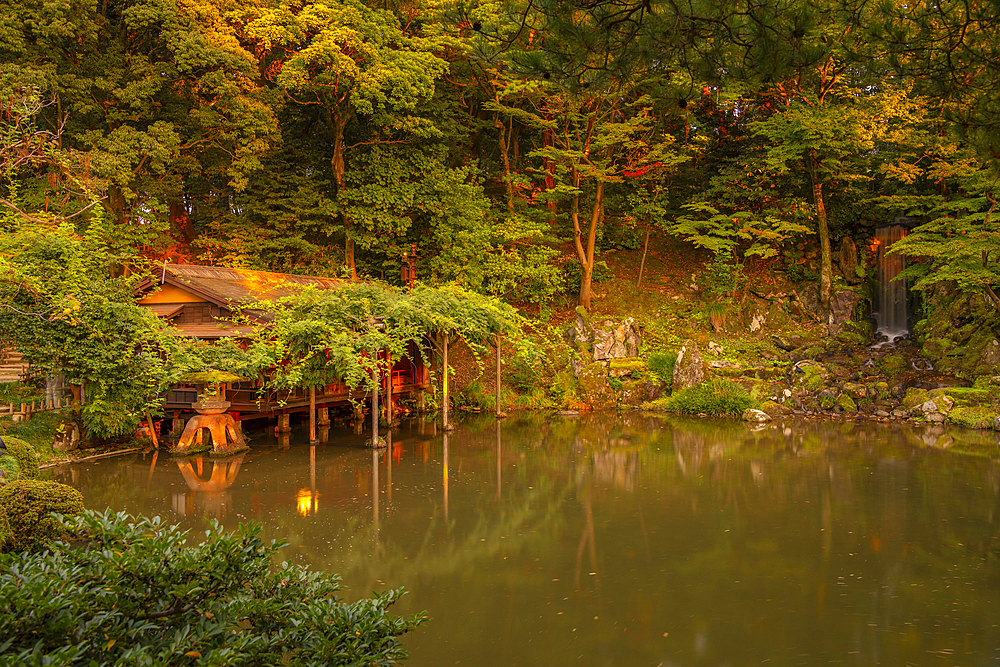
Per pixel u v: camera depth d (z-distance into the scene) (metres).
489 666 5.83
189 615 3.35
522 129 31.02
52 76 17.14
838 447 15.98
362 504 10.95
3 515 5.62
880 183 26.77
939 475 13.04
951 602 7.22
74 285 13.99
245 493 11.59
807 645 6.24
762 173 25.58
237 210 28.39
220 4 20.91
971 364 20.92
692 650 6.14
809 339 25.02
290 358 16.62
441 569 8.11
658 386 22.83
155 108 21.50
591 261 25.66
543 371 23.31
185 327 17.05
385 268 25.08
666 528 9.79
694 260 28.78
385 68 21.36
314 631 3.40
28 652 2.59
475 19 5.83
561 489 12.04
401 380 21.50
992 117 6.20
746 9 5.14
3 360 17.17
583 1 5.19
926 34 5.66
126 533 3.53
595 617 6.82
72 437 14.54
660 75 6.45
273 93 22.16
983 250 19.55
